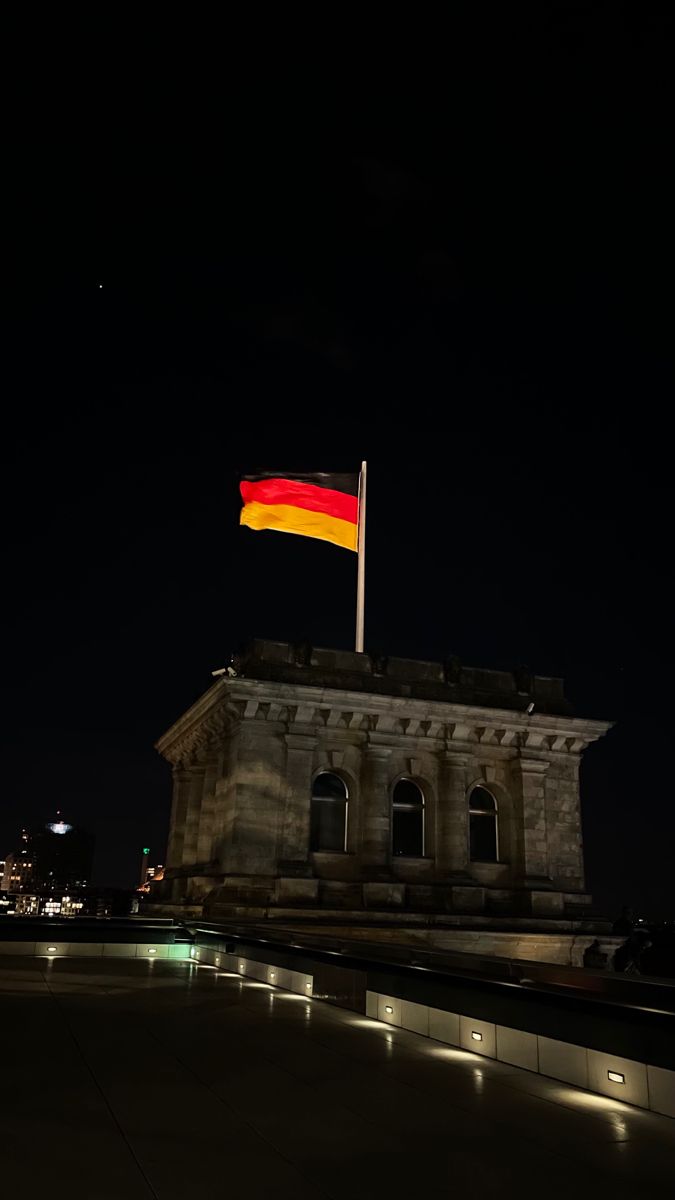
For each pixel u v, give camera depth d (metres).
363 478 46.03
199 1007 19.17
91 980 23.88
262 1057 14.04
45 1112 10.39
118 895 59.72
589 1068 12.31
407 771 41.56
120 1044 14.74
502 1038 14.20
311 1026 17.09
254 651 40.50
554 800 43.56
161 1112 10.58
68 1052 13.95
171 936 32.56
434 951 16.59
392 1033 16.59
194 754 46.97
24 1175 8.18
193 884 40.19
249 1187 8.09
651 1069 11.31
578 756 44.59
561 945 40.22
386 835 39.94
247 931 26.09
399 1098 11.66
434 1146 9.58
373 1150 9.38
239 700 38.66
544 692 44.88
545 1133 10.14
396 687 41.78
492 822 43.00
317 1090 11.97
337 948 20.17
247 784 38.50
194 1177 8.31
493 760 43.34
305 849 38.50
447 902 39.84
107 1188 7.91
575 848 43.16
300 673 40.47
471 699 43.00
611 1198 8.07
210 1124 10.16
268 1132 9.91
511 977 14.20
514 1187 8.31
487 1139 9.88
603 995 12.27
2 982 22.75
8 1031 15.70
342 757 40.62
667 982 11.43
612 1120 10.77
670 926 29.06
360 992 19.06
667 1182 8.52
